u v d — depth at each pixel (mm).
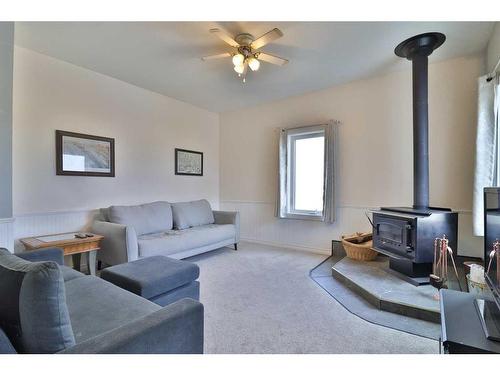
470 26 2443
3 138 2309
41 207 2953
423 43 2602
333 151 3891
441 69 3170
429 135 3234
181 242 3406
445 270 2334
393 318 2090
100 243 3088
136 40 2660
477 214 2705
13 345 889
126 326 1008
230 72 3443
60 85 3090
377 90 3615
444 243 2320
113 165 3600
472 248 3006
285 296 2516
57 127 3068
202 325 1237
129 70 3381
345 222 3900
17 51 2766
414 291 2344
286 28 2451
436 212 2504
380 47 2803
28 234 2855
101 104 3479
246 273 3164
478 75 2969
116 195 3660
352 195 3836
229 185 5223
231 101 4621
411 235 2453
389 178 3541
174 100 4477
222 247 4422
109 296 1530
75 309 1378
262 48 2809
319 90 4102
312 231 4230
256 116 4840
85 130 3316
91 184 3391
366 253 3229
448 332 1160
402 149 3447
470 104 3018
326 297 2490
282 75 3543
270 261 3654
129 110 3811
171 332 1089
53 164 3041
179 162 4547
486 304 1378
